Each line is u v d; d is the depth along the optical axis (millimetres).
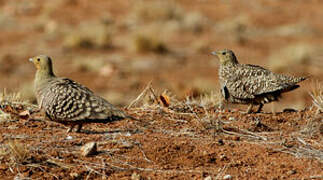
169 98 29484
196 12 95562
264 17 94375
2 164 20625
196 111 28250
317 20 93125
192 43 78250
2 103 28656
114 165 21062
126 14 95188
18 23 84562
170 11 93125
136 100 29562
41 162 20844
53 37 77562
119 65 66750
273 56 70125
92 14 93688
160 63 68125
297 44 74312
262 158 21953
